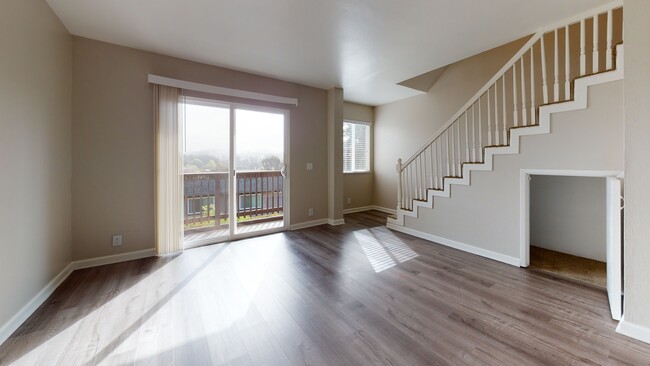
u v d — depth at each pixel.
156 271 2.74
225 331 1.76
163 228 3.18
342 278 2.59
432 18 2.49
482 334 1.72
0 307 1.62
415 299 2.18
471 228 3.34
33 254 2.00
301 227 4.57
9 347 1.58
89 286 2.39
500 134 3.68
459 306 2.07
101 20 2.47
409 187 4.55
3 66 1.64
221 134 3.70
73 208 2.73
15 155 1.77
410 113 5.39
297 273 2.71
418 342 1.64
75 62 2.72
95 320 1.88
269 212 4.29
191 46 3.01
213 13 2.37
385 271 2.76
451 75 4.57
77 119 2.73
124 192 3.01
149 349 1.58
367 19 2.51
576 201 3.23
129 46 2.99
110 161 2.92
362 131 6.14
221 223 3.79
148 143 3.14
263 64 3.55
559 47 3.19
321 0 2.20
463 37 2.86
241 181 3.97
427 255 3.25
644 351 1.54
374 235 4.14
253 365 1.45
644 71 1.58
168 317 1.92
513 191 2.90
